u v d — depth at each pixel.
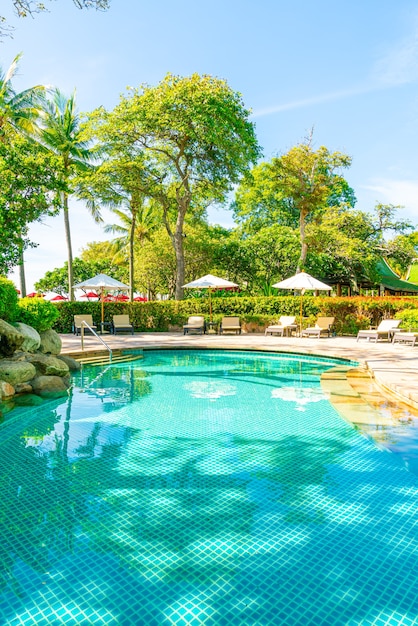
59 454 5.54
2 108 22.02
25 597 2.84
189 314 23.61
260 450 5.68
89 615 2.68
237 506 4.12
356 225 32.81
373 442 5.80
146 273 35.25
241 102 25.53
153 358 14.70
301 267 29.12
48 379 9.14
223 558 3.27
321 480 4.70
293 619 2.64
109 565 3.18
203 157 27.03
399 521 3.82
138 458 5.40
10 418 6.95
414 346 15.80
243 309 23.44
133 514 3.96
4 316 10.73
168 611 2.71
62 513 3.99
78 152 26.56
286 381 10.51
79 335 20.39
